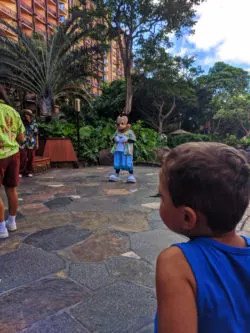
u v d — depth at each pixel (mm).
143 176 6672
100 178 6438
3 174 2656
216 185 570
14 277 1974
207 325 569
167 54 16562
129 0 14172
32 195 4672
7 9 30078
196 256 590
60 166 8539
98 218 3367
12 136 2719
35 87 14008
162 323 562
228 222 595
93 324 1502
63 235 2785
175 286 568
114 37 16031
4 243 2580
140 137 10555
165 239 2682
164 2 14422
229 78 31812
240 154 623
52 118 12219
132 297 1737
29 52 13922
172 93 19219
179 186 600
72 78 14508
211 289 566
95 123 13391
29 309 1623
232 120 29047
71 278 1962
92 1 15000
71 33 14359
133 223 3178
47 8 37844
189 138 22156
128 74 16469
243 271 592
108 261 2221
